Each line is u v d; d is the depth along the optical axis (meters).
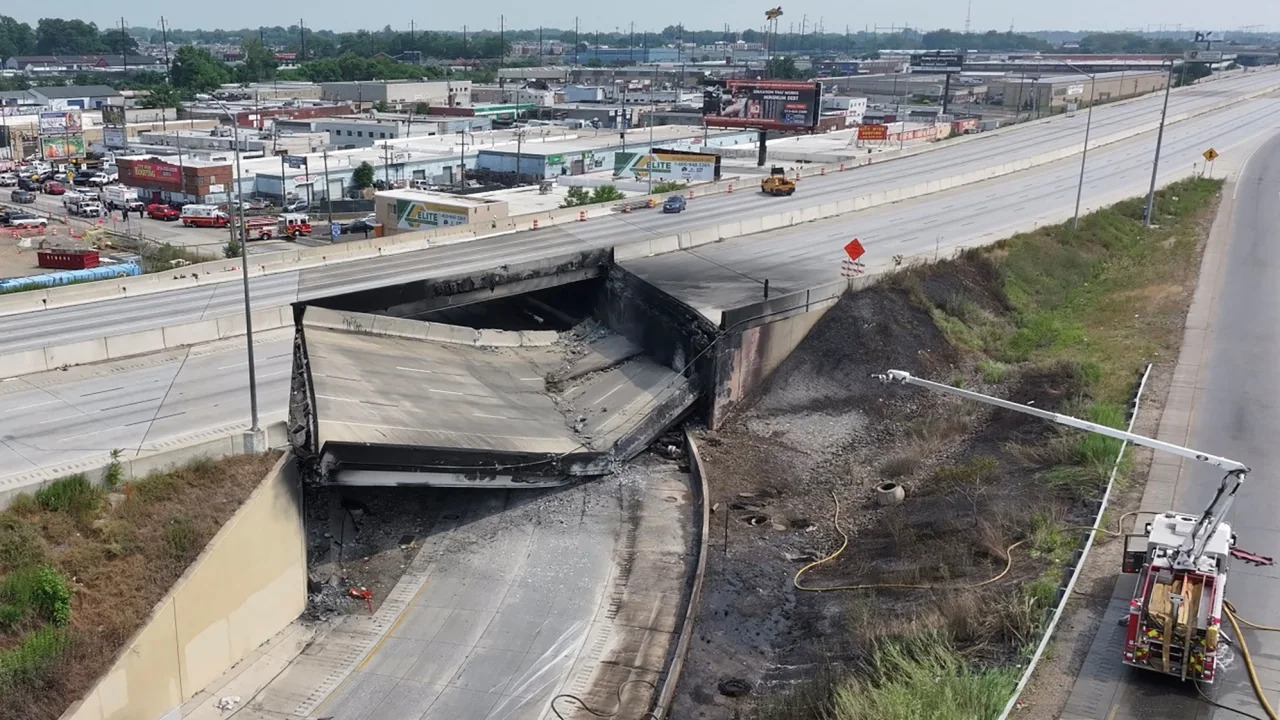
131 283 59.22
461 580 34.38
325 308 44.16
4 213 109.81
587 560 35.34
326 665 30.23
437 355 46.03
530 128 176.38
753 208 85.06
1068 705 22.78
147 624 26.28
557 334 53.66
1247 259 66.62
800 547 36.09
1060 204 82.44
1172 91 179.50
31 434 36.16
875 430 45.34
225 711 27.81
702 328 46.31
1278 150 111.81
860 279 53.94
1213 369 45.28
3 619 25.12
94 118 179.75
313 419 33.53
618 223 80.06
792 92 114.69
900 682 24.47
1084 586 27.67
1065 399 42.94
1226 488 22.03
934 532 33.88
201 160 133.62
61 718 23.53
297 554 32.53
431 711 28.19
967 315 55.62
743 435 45.06
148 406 39.66
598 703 28.20
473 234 75.88
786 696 26.47
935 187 91.00
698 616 31.77
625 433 42.94
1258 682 23.25
